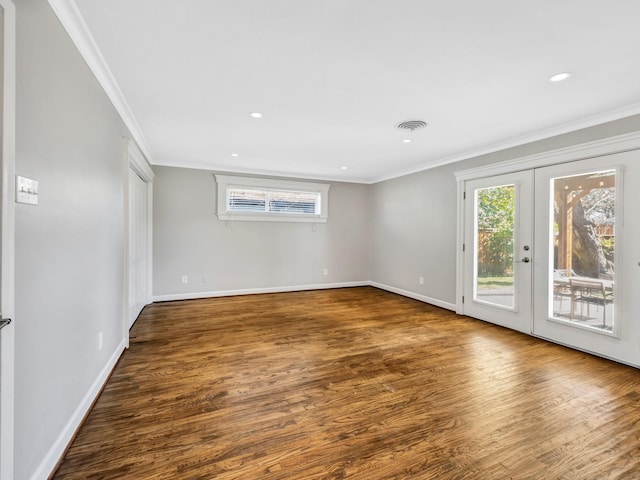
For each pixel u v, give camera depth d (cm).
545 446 169
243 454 161
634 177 266
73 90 174
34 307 134
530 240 350
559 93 247
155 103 271
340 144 388
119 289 281
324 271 618
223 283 539
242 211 550
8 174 112
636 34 174
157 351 298
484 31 173
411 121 311
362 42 185
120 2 152
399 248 566
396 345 319
